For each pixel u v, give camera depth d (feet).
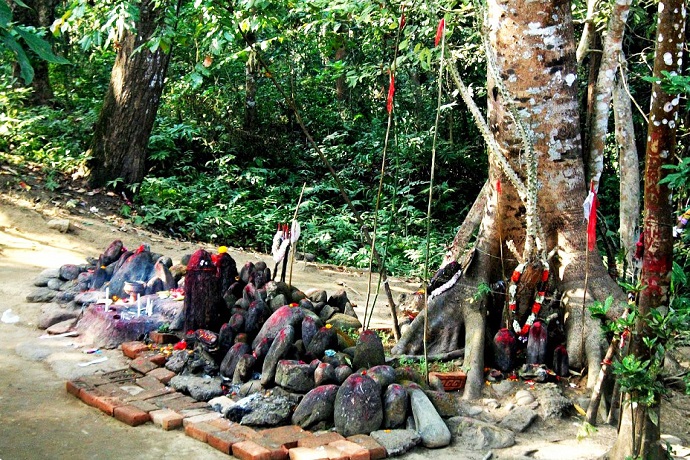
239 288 19.92
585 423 14.30
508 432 15.10
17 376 17.21
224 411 15.17
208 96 49.14
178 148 45.34
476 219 20.80
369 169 51.57
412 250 37.32
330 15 26.86
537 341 18.15
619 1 19.21
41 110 42.19
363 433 14.64
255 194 44.27
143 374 17.20
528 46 18.40
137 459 13.35
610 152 38.83
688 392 12.19
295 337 17.25
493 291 19.24
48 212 33.04
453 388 17.51
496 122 19.21
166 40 23.16
